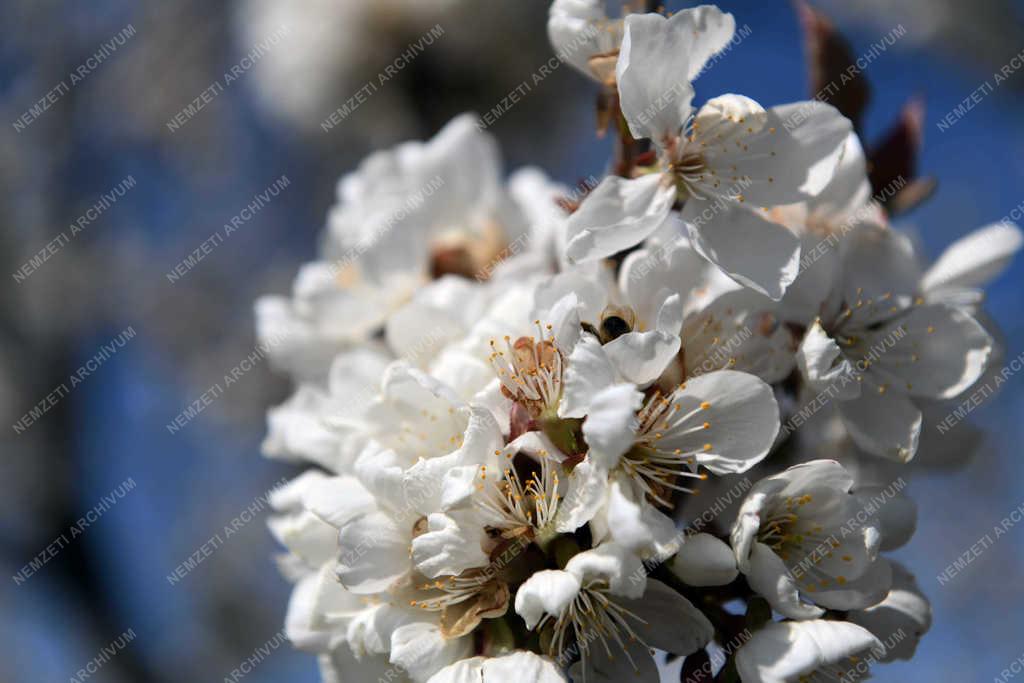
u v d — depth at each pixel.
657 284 0.28
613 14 0.32
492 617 0.28
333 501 0.28
